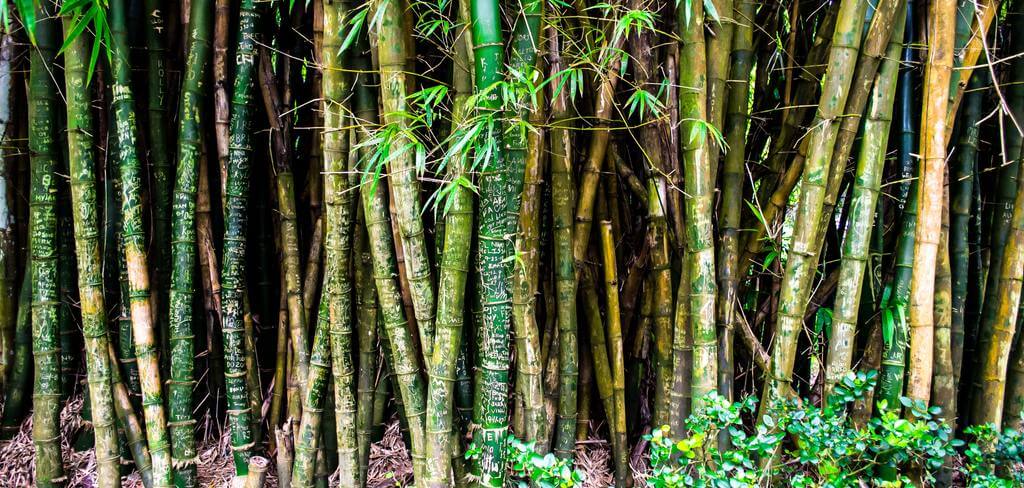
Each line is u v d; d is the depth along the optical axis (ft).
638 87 5.95
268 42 7.14
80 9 5.65
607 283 6.82
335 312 6.34
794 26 6.88
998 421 6.54
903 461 6.07
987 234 7.96
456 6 6.37
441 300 5.59
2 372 7.62
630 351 7.57
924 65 6.06
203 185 7.02
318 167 7.32
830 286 7.17
